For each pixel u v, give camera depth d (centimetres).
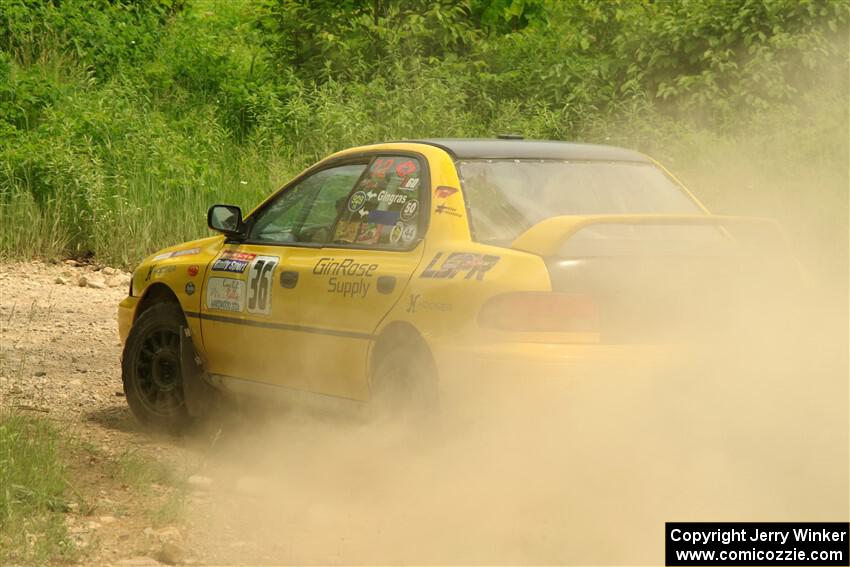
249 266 1641
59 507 1306
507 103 4491
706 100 4156
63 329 2547
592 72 4447
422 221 1435
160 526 1269
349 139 4100
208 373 1716
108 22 4659
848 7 4269
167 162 3762
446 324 1319
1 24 4497
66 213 3475
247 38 5062
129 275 3266
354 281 1466
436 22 4706
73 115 3919
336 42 4591
